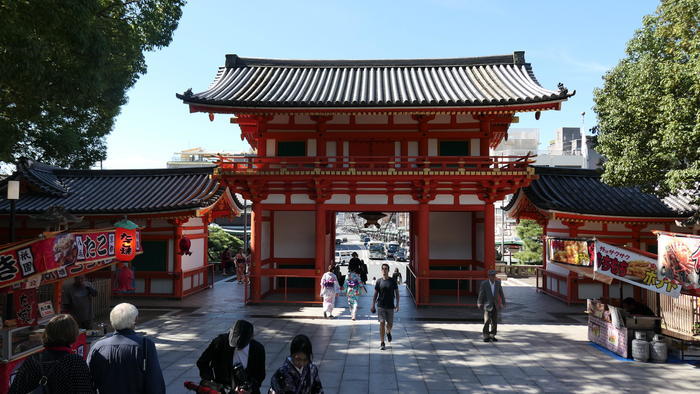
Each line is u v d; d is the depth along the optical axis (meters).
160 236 21.20
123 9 19.62
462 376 9.82
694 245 9.80
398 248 52.03
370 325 15.21
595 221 20.06
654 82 14.31
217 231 42.28
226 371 5.15
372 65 24.09
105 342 4.69
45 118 21.83
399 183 18.84
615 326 11.70
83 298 12.08
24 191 23.30
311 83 21.66
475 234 21.73
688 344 11.21
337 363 10.78
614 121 15.70
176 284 20.75
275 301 18.89
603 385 9.27
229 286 25.78
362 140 19.80
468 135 19.50
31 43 11.30
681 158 13.91
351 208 19.00
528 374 9.98
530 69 22.73
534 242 34.75
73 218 9.16
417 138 19.66
